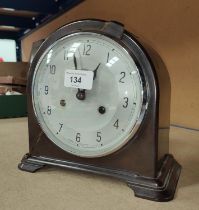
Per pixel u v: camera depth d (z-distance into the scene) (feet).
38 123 1.55
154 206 1.19
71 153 1.48
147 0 4.20
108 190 1.34
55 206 1.18
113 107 1.36
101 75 1.38
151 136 1.30
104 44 1.37
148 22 4.22
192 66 3.48
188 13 3.48
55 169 1.59
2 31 10.96
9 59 11.36
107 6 5.29
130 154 1.35
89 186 1.38
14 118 3.40
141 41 1.38
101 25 1.38
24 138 2.32
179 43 3.66
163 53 3.95
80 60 1.43
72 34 1.43
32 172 1.54
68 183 1.41
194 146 2.11
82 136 1.45
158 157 1.35
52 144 1.55
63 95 1.48
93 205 1.19
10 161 1.73
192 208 1.17
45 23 8.48
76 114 1.46
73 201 1.23
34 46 1.61
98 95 1.39
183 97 3.60
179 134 2.57
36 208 1.16
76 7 6.53
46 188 1.35
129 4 4.64
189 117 3.51
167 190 1.28
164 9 3.87
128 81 1.32
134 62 1.29
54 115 1.52
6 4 6.66
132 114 1.32
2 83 4.45
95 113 1.41
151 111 1.29
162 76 1.40
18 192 1.31
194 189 1.36
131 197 1.27
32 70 1.56
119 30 1.34
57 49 1.49
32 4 7.03
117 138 1.36
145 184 1.30
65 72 1.46
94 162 1.45
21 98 3.49
